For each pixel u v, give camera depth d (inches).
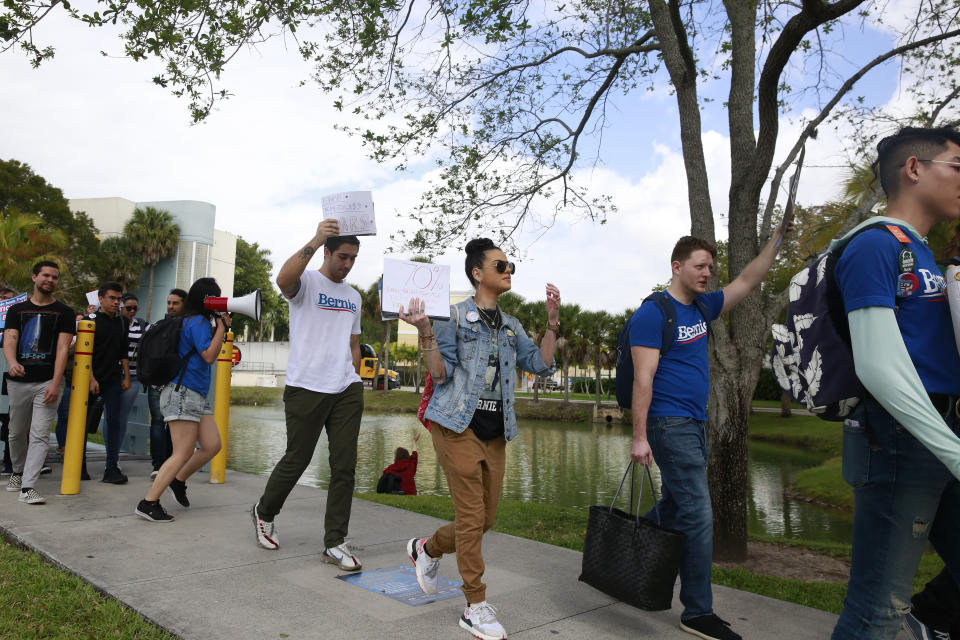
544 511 270.7
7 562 143.6
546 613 128.1
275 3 214.2
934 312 78.1
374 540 178.9
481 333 120.3
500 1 219.6
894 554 77.8
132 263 1811.0
